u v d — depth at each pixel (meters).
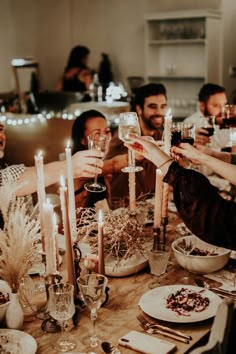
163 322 1.75
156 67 8.51
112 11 9.12
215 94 4.34
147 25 8.20
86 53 8.14
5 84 9.40
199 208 1.80
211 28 7.55
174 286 1.96
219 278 2.07
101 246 1.78
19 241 1.67
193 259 2.07
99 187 2.31
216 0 7.79
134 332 1.68
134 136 1.97
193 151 2.22
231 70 8.23
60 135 4.61
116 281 2.06
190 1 8.14
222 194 2.96
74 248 1.86
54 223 1.89
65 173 2.49
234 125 3.27
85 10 9.45
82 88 8.09
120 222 2.10
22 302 1.85
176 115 7.98
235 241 1.80
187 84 8.27
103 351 1.59
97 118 3.18
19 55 9.50
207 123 3.30
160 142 2.27
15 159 4.46
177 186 1.85
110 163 3.07
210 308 1.81
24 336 1.65
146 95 3.72
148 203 2.80
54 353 1.59
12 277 1.68
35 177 2.52
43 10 9.70
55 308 1.57
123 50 9.12
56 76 9.92
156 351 1.56
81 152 2.29
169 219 2.70
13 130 4.57
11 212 1.73
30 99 7.88
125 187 3.22
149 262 2.03
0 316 1.72
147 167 3.19
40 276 2.05
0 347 1.59
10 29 9.34
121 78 9.23
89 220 2.22
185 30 7.83
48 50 9.80
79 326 1.74
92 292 1.61
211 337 1.46
